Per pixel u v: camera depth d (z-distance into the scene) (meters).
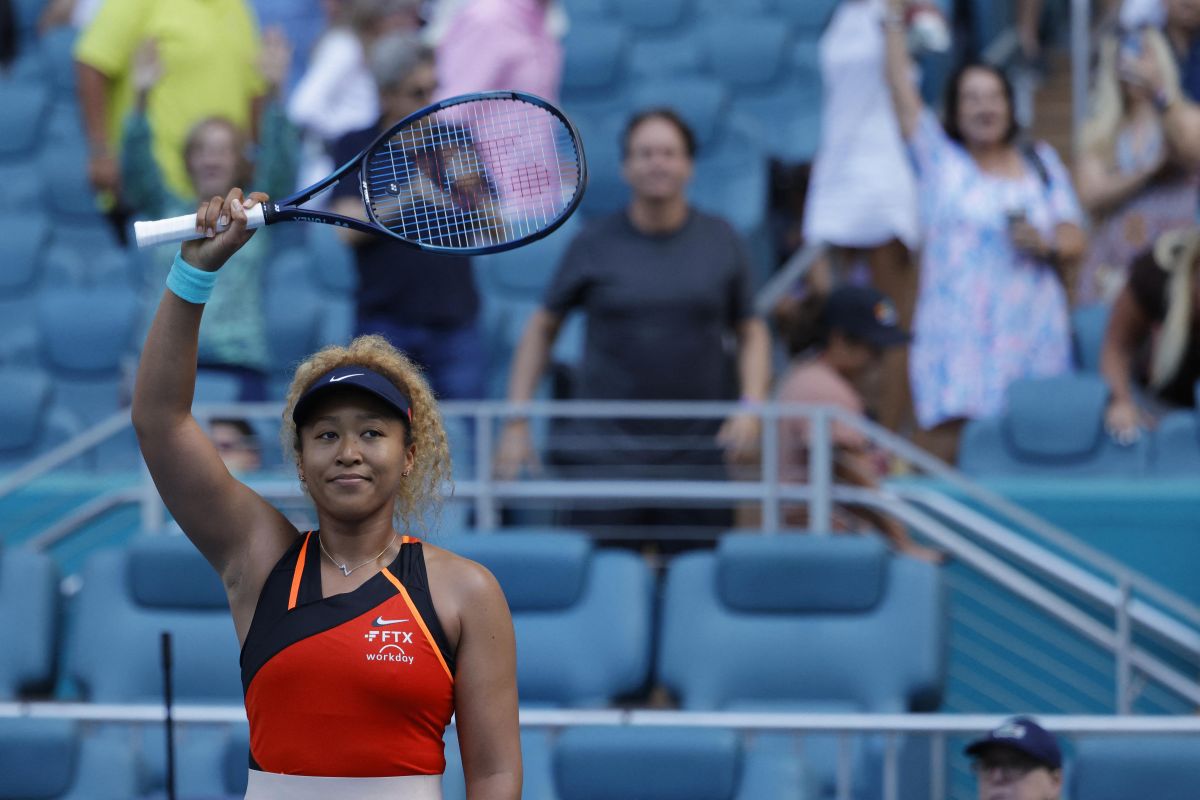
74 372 30.34
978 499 23.88
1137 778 16.50
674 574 20.70
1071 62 39.38
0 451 27.45
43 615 20.81
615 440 22.52
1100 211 28.47
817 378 23.16
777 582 20.23
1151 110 28.06
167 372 9.84
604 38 37.78
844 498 22.27
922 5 28.83
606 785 17.09
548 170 13.07
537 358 22.89
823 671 19.95
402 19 30.84
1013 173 26.70
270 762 9.51
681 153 22.25
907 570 20.27
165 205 26.41
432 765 9.58
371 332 22.73
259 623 9.63
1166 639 21.62
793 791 16.80
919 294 26.61
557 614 20.48
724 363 22.80
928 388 26.25
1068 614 22.02
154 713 17.22
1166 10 28.73
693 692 20.08
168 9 29.02
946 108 27.03
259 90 29.69
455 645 9.66
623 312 22.27
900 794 17.88
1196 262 24.97
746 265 22.86
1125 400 25.02
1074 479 24.61
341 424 9.68
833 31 29.75
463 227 12.80
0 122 38.16
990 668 23.44
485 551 20.58
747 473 23.66
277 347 29.72
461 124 13.03
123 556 21.16
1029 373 26.28
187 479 9.88
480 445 22.53
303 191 10.59
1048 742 15.45
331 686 9.41
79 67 29.27
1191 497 23.33
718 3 40.06
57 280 33.59
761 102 37.97
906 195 29.14
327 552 9.80
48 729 18.17
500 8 30.11
